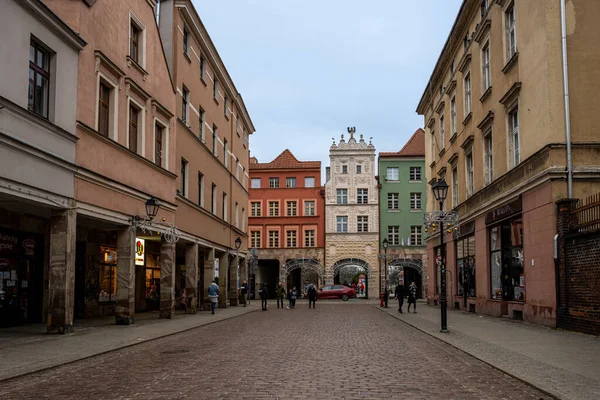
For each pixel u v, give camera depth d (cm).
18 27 1470
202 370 1048
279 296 4075
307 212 6544
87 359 1221
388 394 812
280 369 1052
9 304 1975
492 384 905
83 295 2445
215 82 3738
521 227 2200
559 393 803
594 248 1605
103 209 1912
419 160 6444
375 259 6322
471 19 3031
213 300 2992
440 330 1831
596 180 1855
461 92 3241
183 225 2819
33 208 1842
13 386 908
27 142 1483
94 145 1864
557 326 1822
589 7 1920
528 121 2092
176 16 2781
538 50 1989
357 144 6500
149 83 2370
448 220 2864
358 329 2062
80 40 1747
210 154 3466
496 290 2583
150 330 1895
